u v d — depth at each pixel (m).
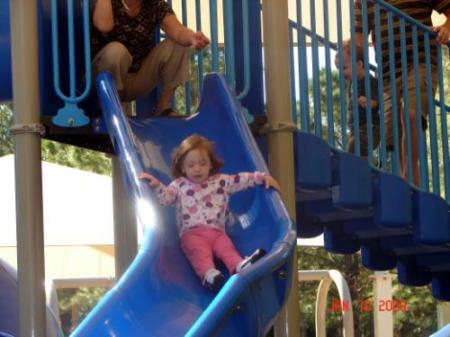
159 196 4.20
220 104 4.77
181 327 3.71
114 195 5.74
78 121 4.61
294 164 5.00
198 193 4.27
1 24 5.00
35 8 4.61
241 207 4.40
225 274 4.21
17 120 4.55
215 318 3.42
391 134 6.00
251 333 3.63
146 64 4.95
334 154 5.20
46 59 4.81
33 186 4.51
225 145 4.65
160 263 3.94
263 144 5.05
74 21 5.02
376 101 6.06
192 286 4.07
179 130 4.77
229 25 4.90
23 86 4.55
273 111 4.85
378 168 5.46
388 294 9.48
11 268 5.40
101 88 4.60
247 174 4.32
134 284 3.71
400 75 5.85
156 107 5.14
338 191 5.16
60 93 4.62
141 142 4.67
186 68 4.97
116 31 4.92
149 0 4.98
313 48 5.19
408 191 5.40
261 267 3.63
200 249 4.14
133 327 3.59
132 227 5.75
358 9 6.04
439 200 5.48
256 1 5.17
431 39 5.82
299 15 5.18
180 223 4.27
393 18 5.86
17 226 4.50
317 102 5.17
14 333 5.07
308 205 6.00
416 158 5.74
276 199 4.24
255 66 5.12
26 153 4.53
